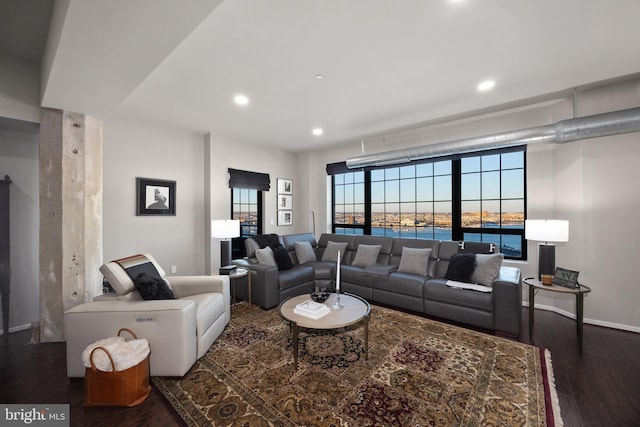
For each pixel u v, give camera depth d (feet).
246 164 15.76
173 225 13.03
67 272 8.64
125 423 5.23
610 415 5.37
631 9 5.40
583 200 9.95
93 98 7.77
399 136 14.69
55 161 8.52
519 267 11.69
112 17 4.52
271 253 12.86
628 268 9.14
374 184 16.84
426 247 12.53
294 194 18.78
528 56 7.16
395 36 6.31
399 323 9.83
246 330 9.18
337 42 6.54
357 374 6.73
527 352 7.76
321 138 15.29
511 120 11.64
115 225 11.26
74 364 6.41
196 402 5.77
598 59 7.30
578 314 8.02
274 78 8.29
